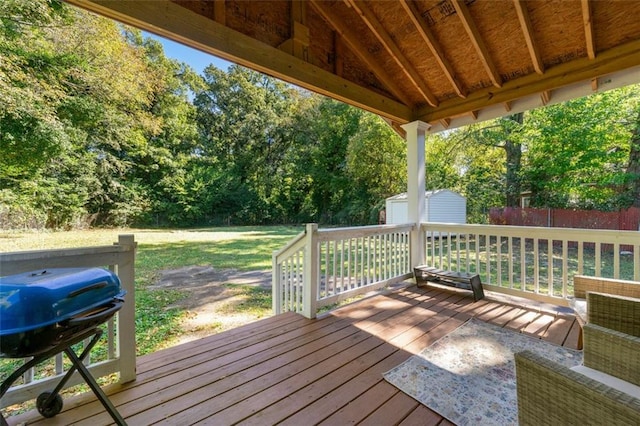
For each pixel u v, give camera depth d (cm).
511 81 339
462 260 746
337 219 1862
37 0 748
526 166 985
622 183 778
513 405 167
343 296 337
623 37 267
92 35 897
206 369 205
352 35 323
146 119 1234
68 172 1247
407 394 178
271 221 2012
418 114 429
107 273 139
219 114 1998
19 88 781
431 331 267
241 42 246
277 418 158
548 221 898
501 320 293
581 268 299
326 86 313
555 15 269
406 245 433
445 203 1056
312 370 204
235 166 1983
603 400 83
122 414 159
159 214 1694
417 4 290
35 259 151
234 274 601
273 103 2091
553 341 246
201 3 229
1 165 883
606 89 302
